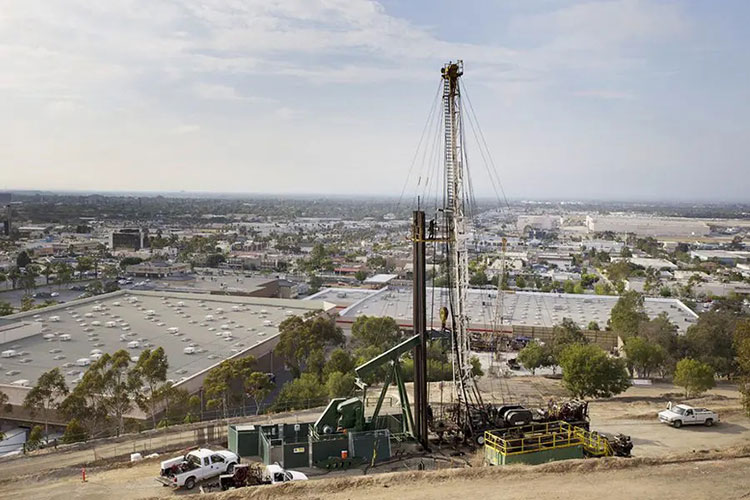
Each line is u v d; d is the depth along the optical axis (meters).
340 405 47.78
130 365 84.56
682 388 90.69
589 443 44.97
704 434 54.22
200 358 91.69
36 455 49.91
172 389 68.81
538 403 74.25
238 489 35.19
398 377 51.00
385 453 45.81
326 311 127.62
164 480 39.00
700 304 179.12
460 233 54.66
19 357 89.19
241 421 60.16
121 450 50.56
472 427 49.75
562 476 36.66
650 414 61.16
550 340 114.31
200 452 41.44
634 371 105.00
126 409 65.94
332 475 42.44
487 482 35.75
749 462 39.22
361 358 87.69
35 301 178.12
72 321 115.12
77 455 49.44
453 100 54.75
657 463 39.16
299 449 43.84
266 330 112.62
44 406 66.31
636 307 137.12
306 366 98.12
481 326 131.75
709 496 33.12
